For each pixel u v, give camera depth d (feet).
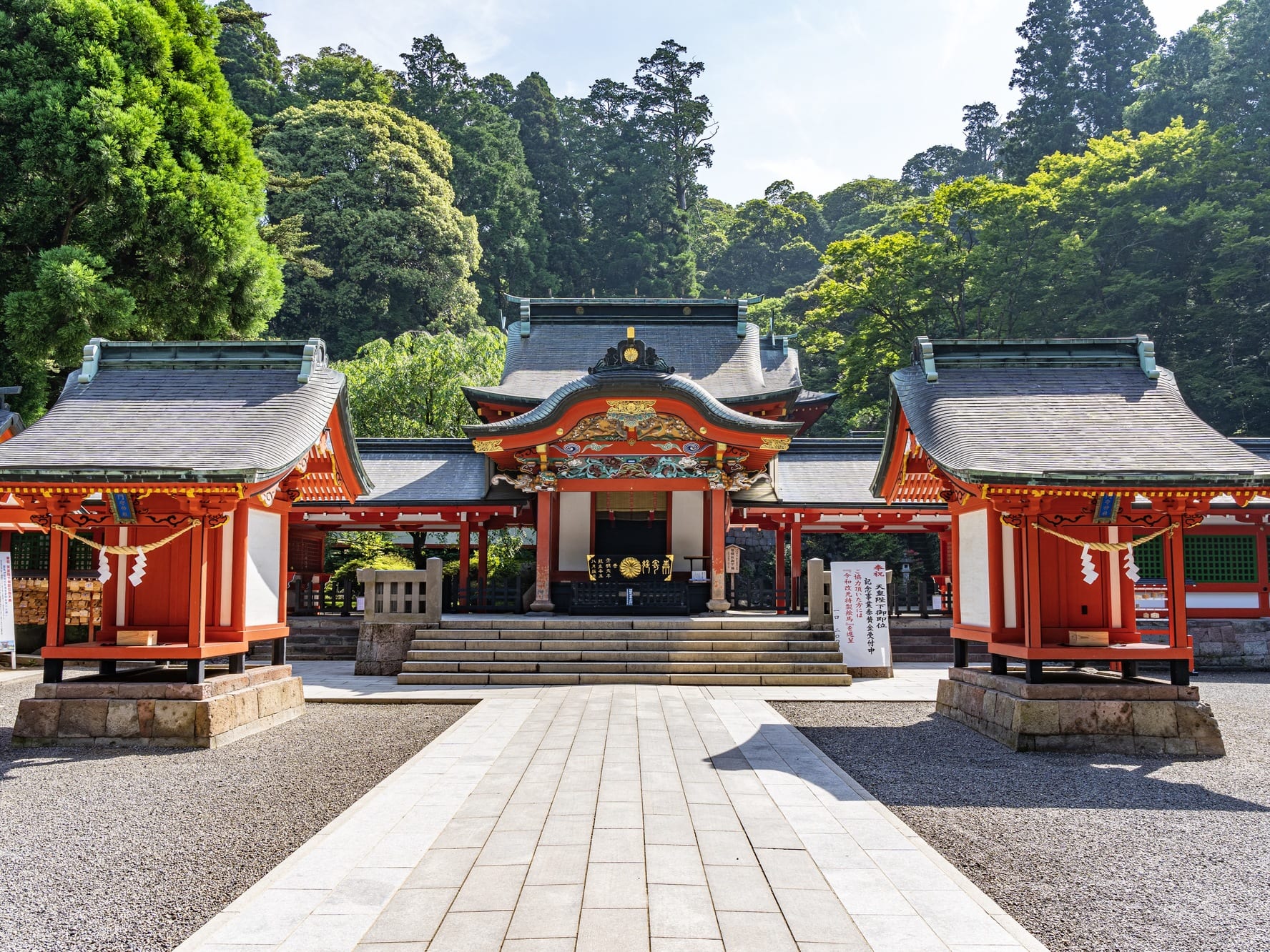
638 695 50.39
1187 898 20.16
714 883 20.08
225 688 38.55
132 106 80.89
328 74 232.53
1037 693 37.09
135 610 40.75
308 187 179.73
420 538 93.50
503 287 228.63
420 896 19.19
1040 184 171.53
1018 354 45.06
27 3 77.97
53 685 37.14
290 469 38.22
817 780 29.94
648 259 245.86
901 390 45.11
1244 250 149.89
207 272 85.71
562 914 18.15
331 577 93.30
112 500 37.76
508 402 84.38
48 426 39.68
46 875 21.35
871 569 60.39
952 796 29.25
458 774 30.60
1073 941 17.78
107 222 80.23
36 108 75.77
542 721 41.52
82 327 75.77
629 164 260.62
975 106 326.65
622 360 72.54
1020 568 41.04
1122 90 228.22
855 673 59.36
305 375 43.45
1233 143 161.58
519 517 84.48
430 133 205.67
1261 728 43.14
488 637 60.85
